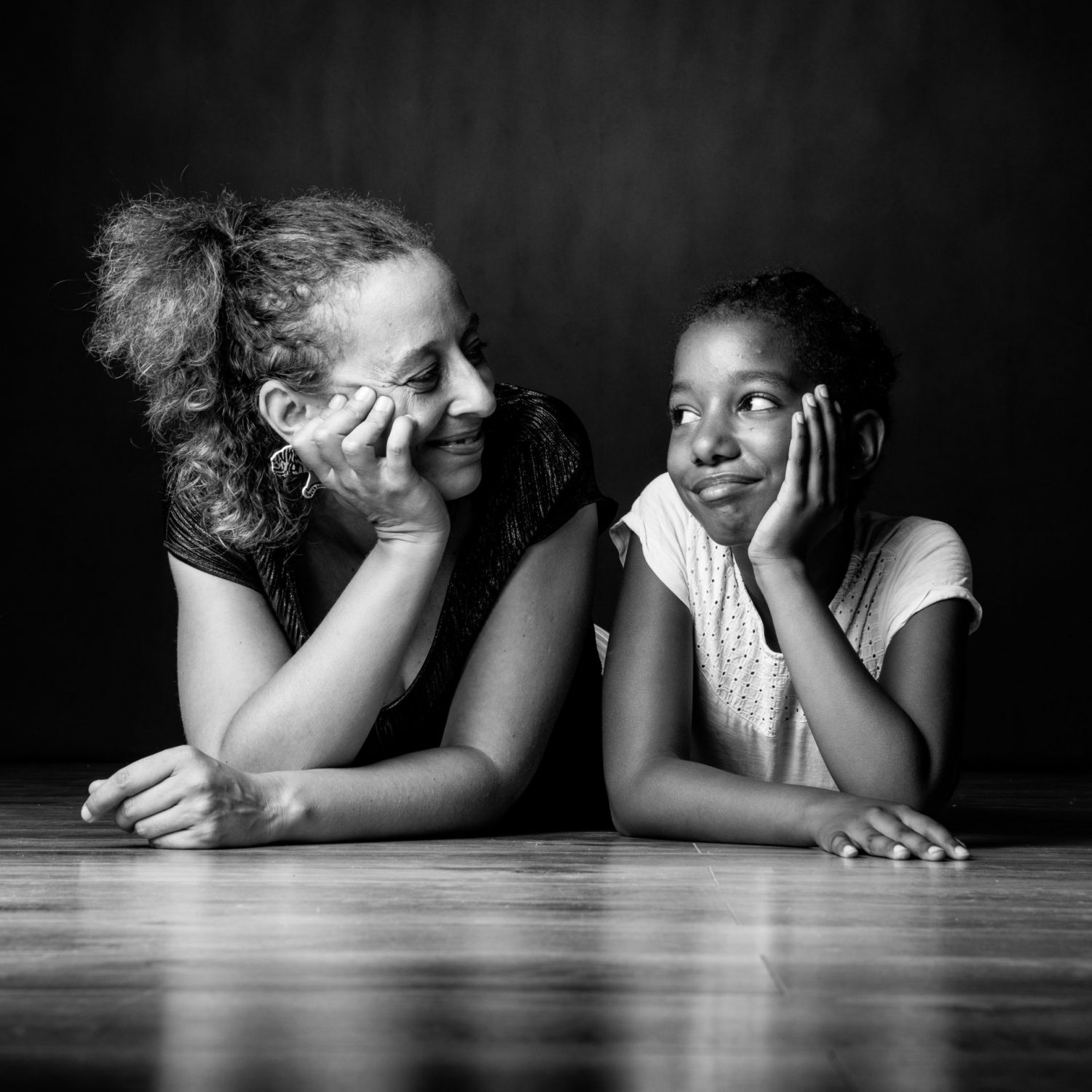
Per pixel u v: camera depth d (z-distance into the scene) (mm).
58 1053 663
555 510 1813
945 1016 740
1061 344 5645
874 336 1873
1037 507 5613
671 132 5781
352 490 1632
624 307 5770
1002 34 5711
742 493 1705
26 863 1417
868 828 1493
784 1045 680
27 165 5766
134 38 5824
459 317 1685
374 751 1792
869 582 1849
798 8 5766
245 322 1688
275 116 5844
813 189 5730
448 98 5840
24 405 5703
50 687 5633
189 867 1381
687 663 1842
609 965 868
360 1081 616
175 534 1790
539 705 1781
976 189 5695
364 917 1055
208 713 1722
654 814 1687
